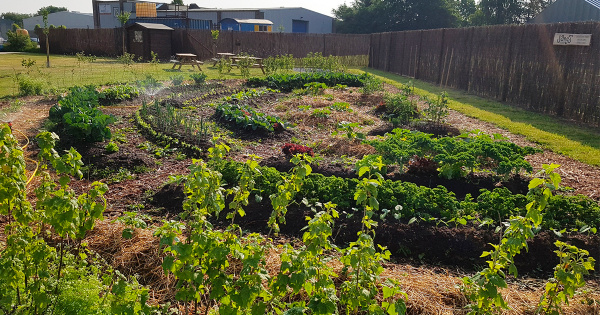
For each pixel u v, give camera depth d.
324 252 4.45
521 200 5.19
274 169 5.89
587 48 10.90
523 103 13.44
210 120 10.24
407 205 5.21
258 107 12.23
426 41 20.31
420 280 3.94
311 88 15.16
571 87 11.49
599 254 4.50
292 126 10.02
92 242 4.32
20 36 36.94
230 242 2.60
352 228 4.90
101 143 8.05
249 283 2.47
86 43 32.16
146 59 27.73
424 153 6.91
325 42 29.47
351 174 6.43
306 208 5.25
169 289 3.74
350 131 8.58
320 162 7.10
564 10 22.23
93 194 2.76
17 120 9.94
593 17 19.97
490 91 15.22
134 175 6.81
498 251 2.82
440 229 4.82
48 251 3.01
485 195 5.32
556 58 11.97
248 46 28.33
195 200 2.85
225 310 2.56
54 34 33.59
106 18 47.78
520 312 3.51
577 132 10.04
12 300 2.94
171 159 7.62
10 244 2.92
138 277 3.90
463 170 6.57
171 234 2.50
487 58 15.33
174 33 28.75
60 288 3.13
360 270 2.85
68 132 8.06
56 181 6.42
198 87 14.75
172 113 9.34
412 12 48.09
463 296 3.67
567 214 5.03
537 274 4.38
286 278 2.48
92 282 3.28
